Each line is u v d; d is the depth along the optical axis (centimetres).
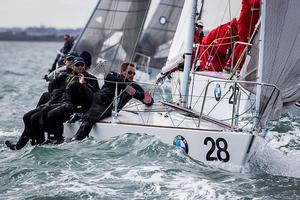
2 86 6562
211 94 3136
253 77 2677
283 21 2592
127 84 2961
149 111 3091
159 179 2409
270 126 3594
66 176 2447
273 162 2714
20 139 3016
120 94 2917
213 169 2566
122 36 5775
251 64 2684
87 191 2273
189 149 2664
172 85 3416
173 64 3238
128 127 2819
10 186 2369
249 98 2778
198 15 3647
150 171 2489
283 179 2516
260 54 2611
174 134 2712
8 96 5569
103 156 2667
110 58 5781
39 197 2222
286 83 2648
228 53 3412
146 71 6450
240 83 2697
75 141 2864
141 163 2577
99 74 5719
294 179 2528
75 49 5847
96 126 2878
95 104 2939
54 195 2239
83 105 2989
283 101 2680
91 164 2581
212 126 2773
